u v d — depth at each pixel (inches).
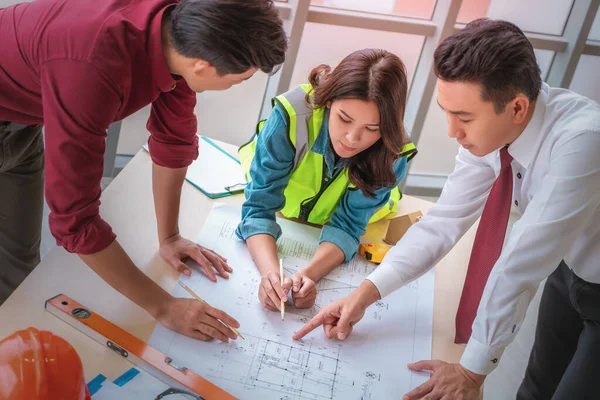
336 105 49.9
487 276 51.8
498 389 78.2
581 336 55.6
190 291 49.8
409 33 97.5
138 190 61.8
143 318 47.4
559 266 59.8
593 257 52.1
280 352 47.2
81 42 38.9
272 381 44.5
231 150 73.4
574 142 43.1
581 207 42.8
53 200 41.4
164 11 41.1
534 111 45.8
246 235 57.2
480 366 46.0
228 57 38.2
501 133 44.1
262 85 99.9
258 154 58.5
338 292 54.4
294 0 88.5
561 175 43.0
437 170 126.0
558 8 109.0
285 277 52.1
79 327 44.7
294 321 50.5
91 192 41.8
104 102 39.4
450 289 57.5
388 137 50.3
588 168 42.4
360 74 47.8
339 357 47.9
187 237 57.4
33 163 62.5
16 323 44.3
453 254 62.0
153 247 55.3
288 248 58.7
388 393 45.6
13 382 30.1
